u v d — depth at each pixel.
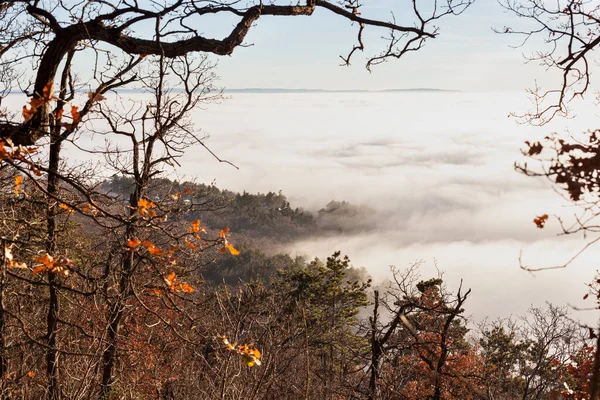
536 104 8.68
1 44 6.19
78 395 6.47
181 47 5.21
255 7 5.43
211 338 6.51
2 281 6.53
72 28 4.57
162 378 9.87
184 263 7.42
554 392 3.16
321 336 16.31
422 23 6.43
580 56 7.77
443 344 12.76
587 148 2.46
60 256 4.60
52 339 8.40
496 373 20.48
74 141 3.92
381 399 11.70
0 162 3.94
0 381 6.28
